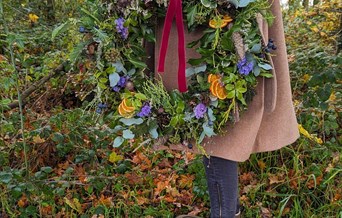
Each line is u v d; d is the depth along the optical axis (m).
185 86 1.38
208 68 1.37
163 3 1.34
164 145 1.50
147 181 2.32
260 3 1.30
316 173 2.21
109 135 2.39
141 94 1.37
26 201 2.10
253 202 2.15
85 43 1.38
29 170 2.23
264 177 2.27
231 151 1.50
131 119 1.39
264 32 1.43
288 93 1.55
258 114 1.48
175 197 2.21
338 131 2.54
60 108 2.96
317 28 3.24
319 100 2.42
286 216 2.09
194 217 1.94
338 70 2.29
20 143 2.29
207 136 1.48
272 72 1.44
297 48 3.06
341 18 3.08
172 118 1.37
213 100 1.36
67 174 2.13
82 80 2.66
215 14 1.31
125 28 1.34
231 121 1.45
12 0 4.04
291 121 1.58
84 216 2.06
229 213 1.59
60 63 2.98
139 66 1.38
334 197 2.09
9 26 3.62
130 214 2.10
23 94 2.78
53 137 2.25
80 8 1.46
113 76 1.36
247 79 1.36
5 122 2.32
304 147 2.36
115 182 2.27
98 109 1.47
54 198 2.15
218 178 1.56
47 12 4.71
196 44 1.40
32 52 3.69
